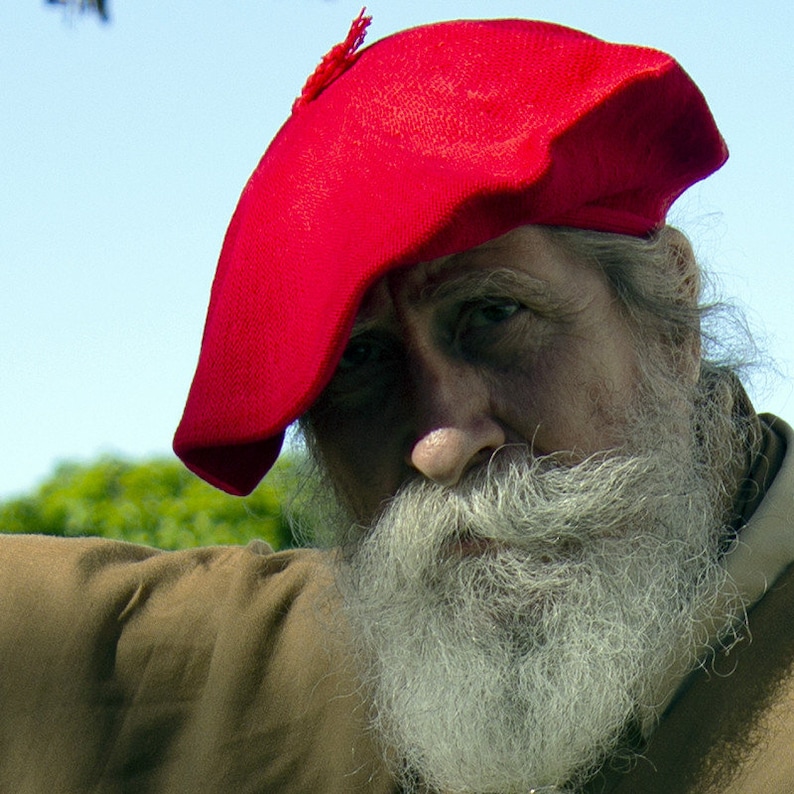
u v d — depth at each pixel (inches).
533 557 84.7
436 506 84.0
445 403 83.5
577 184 80.5
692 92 84.0
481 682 84.3
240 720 101.5
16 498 301.6
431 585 85.4
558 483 84.4
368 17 91.5
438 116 81.8
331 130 85.7
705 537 89.3
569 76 82.2
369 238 77.3
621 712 86.3
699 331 94.0
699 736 86.8
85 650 104.7
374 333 85.8
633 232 88.4
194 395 89.5
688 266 95.8
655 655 86.7
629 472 86.0
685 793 85.8
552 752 84.7
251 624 104.3
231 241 93.4
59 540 113.1
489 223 76.6
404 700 89.3
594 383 86.1
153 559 111.7
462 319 85.2
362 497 89.8
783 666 87.0
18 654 105.0
